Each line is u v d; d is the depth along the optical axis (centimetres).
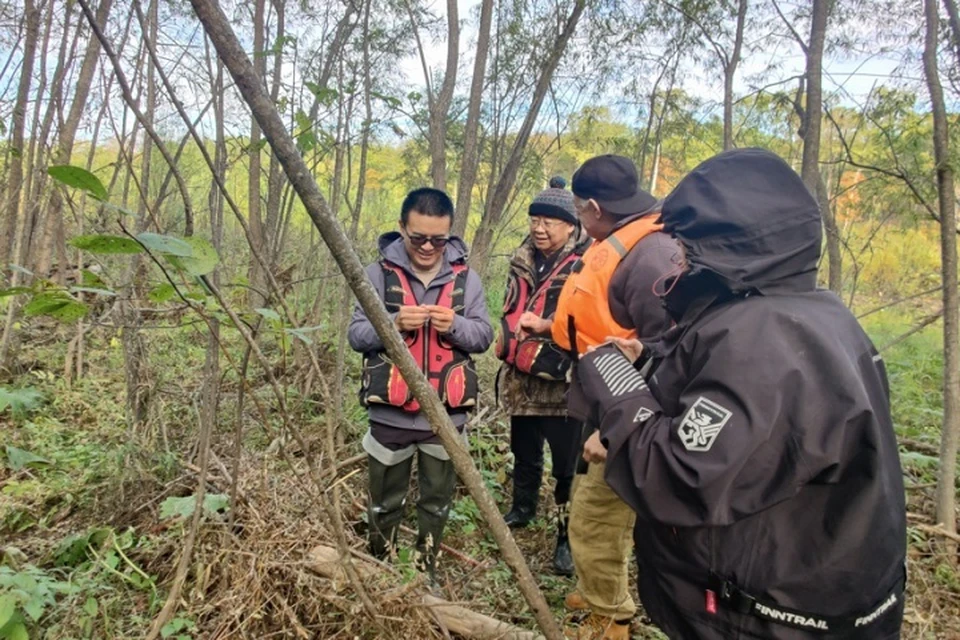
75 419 410
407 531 302
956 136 348
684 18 611
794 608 129
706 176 138
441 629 206
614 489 142
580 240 298
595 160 227
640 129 816
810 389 121
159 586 237
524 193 686
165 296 149
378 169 784
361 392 250
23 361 486
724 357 126
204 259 137
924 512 346
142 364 319
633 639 241
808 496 128
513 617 243
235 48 96
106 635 211
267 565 210
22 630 188
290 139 102
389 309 245
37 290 133
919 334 875
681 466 127
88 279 144
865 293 1159
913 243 1110
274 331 164
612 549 213
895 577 133
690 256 136
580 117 739
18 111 499
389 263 251
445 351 246
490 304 697
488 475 360
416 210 238
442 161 483
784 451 121
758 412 121
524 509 324
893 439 138
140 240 123
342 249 110
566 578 284
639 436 138
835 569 127
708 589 136
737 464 120
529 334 268
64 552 258
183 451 328
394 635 193
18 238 473
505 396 304
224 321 160
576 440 284
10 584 195
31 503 310
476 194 852
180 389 365
